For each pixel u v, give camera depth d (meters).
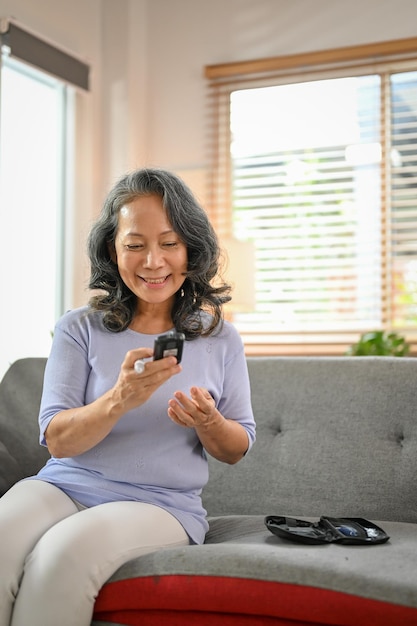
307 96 4.26
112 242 1.78
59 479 1.70
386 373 2.12
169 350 1.51
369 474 2.02
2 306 3.75
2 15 3.64
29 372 2.33
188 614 1.45
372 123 4.14
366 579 1.36
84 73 4.14
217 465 2.16
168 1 4.46
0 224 3.73
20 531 1.52
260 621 1.41
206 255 1.74
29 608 1.42
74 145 4.18
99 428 1.58
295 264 4.25
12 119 3.81
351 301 4.15
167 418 1.69
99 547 1.46
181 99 4.43
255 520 1.91
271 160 4.31
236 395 1.80
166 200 1.68
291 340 4.20
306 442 2.10
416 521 1.97
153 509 1.62
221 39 4.36
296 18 4.21
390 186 4.11
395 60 4.06
